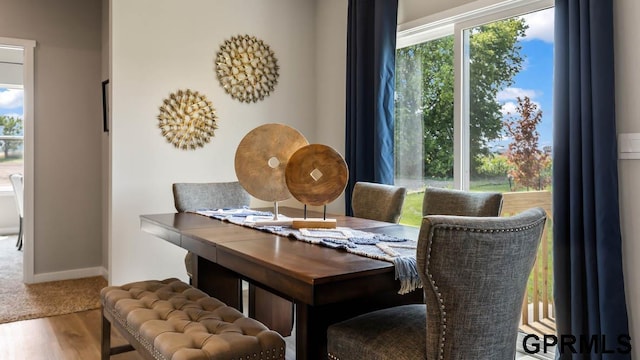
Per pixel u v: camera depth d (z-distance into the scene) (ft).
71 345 9.29
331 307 5.87
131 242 11.92
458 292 4.37
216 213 9.19
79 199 14.78
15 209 23.91
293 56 14.47
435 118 11.43
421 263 4.31
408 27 11.59
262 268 5.20
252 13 13.67
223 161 13.26
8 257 17.48
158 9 12.16
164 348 5.25
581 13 7.68
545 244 9.23
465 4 10.19
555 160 8.11
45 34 14.14
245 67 13.55
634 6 7.32
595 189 7.48
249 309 9.40
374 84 11.95
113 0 11.55
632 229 7.39
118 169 11.71
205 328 5.77
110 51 11.64
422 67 11.76
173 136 12.42
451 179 11.01
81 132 14.78
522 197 9.45
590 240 7.52
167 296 7.09
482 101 10.22
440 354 4.50
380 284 4.88
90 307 11.71
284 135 8.25
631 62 7.36
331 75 14.23
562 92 8.04
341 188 7.63
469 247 4.26
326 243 6.00
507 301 4.64
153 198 12.18
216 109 13.10
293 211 10.03
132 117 11.85
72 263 14.69
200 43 12.80
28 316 10.98
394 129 12.21
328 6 14.29
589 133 7.59
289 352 9.00
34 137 13.98
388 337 5.12
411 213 12.10
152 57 12.09
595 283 7.47
